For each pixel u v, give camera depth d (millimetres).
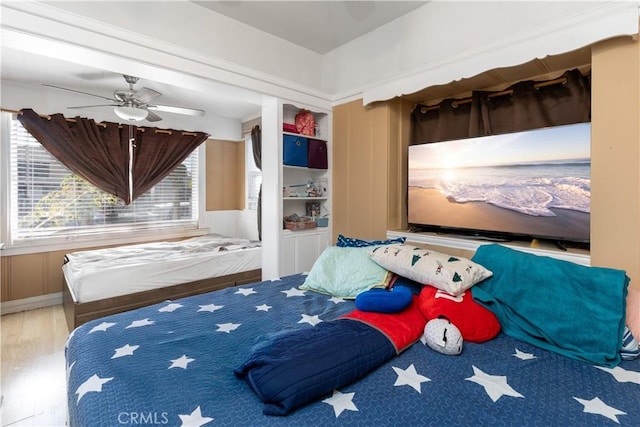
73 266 2934
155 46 2102
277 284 2119
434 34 2338
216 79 2396
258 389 947
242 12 2441
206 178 4965
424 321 1438
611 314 1244
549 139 1876
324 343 1094
